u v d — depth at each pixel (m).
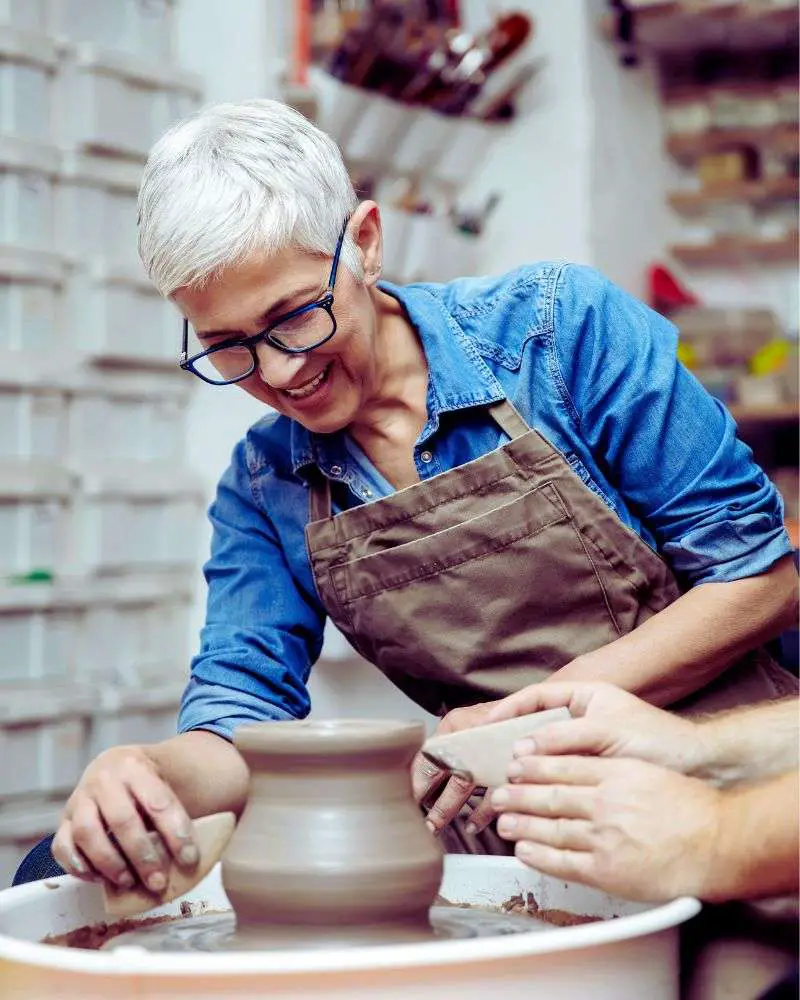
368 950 0.83
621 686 1.36
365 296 1.34
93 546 2.88
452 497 1.45
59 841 1.11
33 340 2.82
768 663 1.55
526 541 1.44
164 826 1.07
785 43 4.22
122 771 1.11
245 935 0.98
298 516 1.54
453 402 1.43
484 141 3.80
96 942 1.12
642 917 0.91
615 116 4.06
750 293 4.55
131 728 2.89
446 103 3.54
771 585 1.42
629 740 1.04
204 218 1.21
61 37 2.82
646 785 0.98
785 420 4.16
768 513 1.43
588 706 1.07
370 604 1.49
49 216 2.84
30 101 2.79
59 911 1.13
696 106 4.37
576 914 1.18
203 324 1.27
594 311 1.43
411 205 3.55
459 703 1.57
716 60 4.37
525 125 3.91
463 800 1.31
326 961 0.82
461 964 0.84
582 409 1.44
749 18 3.92
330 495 1.51
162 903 1.09
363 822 0.97
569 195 3.84
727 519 1.41
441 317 1.47
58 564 2.86
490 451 1.45
